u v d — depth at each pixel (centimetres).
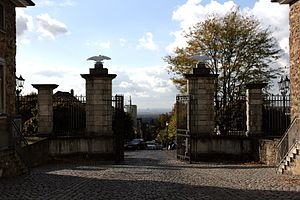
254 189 1401
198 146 2528
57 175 1770
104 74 2525
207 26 3484
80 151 2522
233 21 3481
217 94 3388
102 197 1248
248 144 2492
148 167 2198
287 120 2420
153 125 11212
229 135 2516
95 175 1789
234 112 2775
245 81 3409
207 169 2103
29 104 2942
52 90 2467
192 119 2541
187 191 1364
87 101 2539
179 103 2664
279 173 1845
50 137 2417
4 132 1684
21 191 1332
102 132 2533
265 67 3459
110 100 2548
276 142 2148
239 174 1842
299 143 1727
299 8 1945
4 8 1870
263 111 2488
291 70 2045
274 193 1312
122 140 2586
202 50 3488
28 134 2586
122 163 2447
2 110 1841
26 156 1966
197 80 2548
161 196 1269
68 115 2564
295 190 1366
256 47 3450
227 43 3444
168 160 2675
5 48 1880
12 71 1972
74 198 1228
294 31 2003
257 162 2392
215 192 1342
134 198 1235
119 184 1520
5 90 1867
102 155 2536
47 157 2375
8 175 1656
